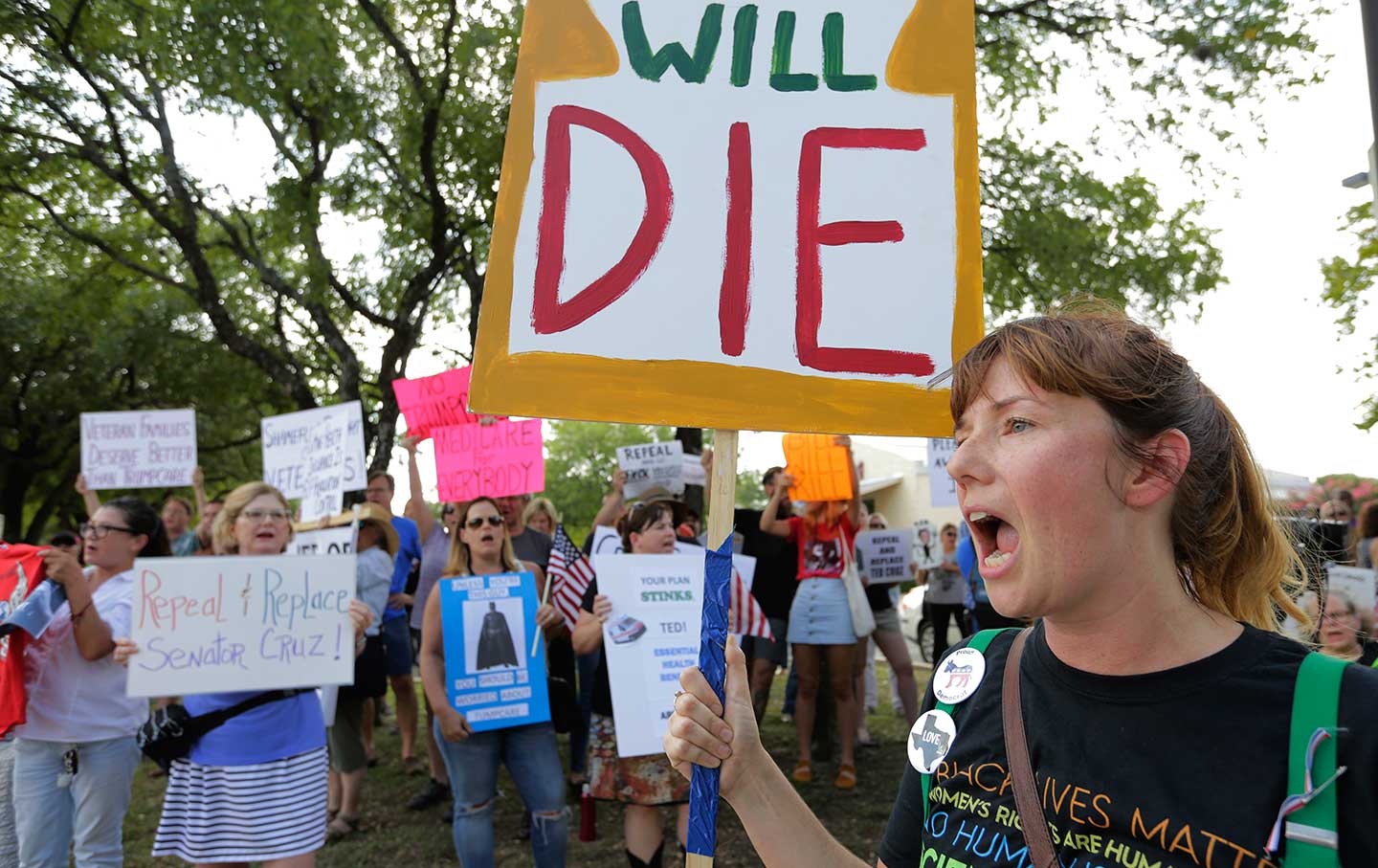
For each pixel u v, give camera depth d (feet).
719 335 5.21
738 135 5.42
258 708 10.00
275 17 25.66
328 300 35.63
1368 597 8.17
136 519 11.93
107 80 30.53
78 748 11.12
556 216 5.31
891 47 5.51
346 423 19.17
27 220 38.19
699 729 4.36
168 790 10.09
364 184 31.42
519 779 12.00
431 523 19.98
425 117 28.94
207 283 35.35
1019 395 3.37
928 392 5.18
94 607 10.85
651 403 5.14
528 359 5.17
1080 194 27.61
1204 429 3.45
